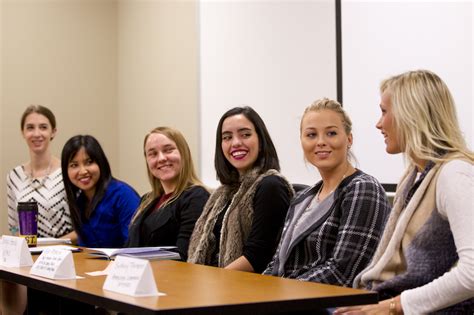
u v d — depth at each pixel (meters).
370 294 1.68
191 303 1.51
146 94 5.52
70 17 5.71
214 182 4.73
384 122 2.12
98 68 5.82
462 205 1.82
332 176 2.54
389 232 2.08
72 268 2.01
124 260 1.74
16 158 5.42
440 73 3.16
